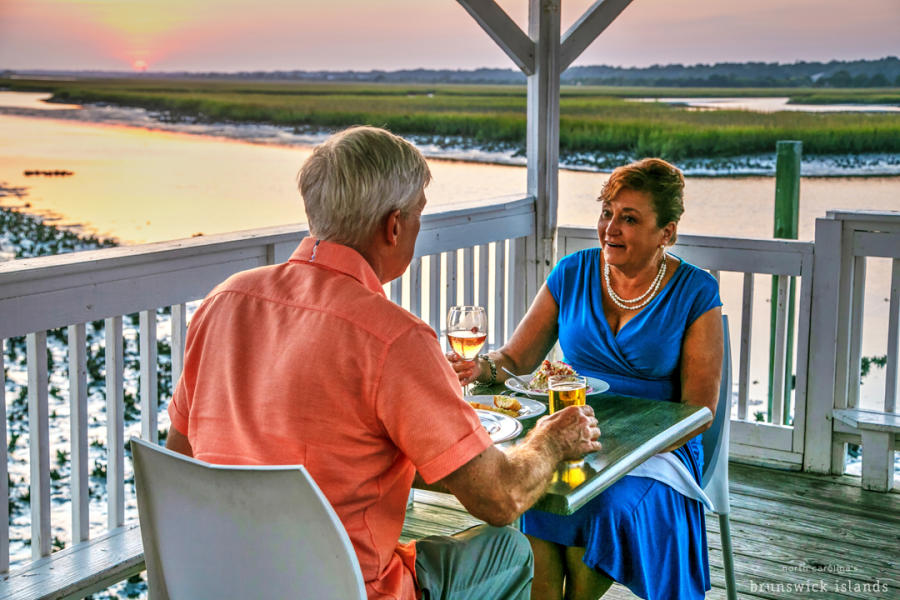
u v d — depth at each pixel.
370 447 1.44
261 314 1.50
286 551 1.37
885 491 3.61
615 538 2.11
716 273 3.89
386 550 1.50
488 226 3.91
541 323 2.74
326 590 1.37
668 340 2.50
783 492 3.62
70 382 2.45
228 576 1.44
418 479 1.76
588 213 12.24
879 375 6.70
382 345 1.40
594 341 2.60
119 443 2.61
